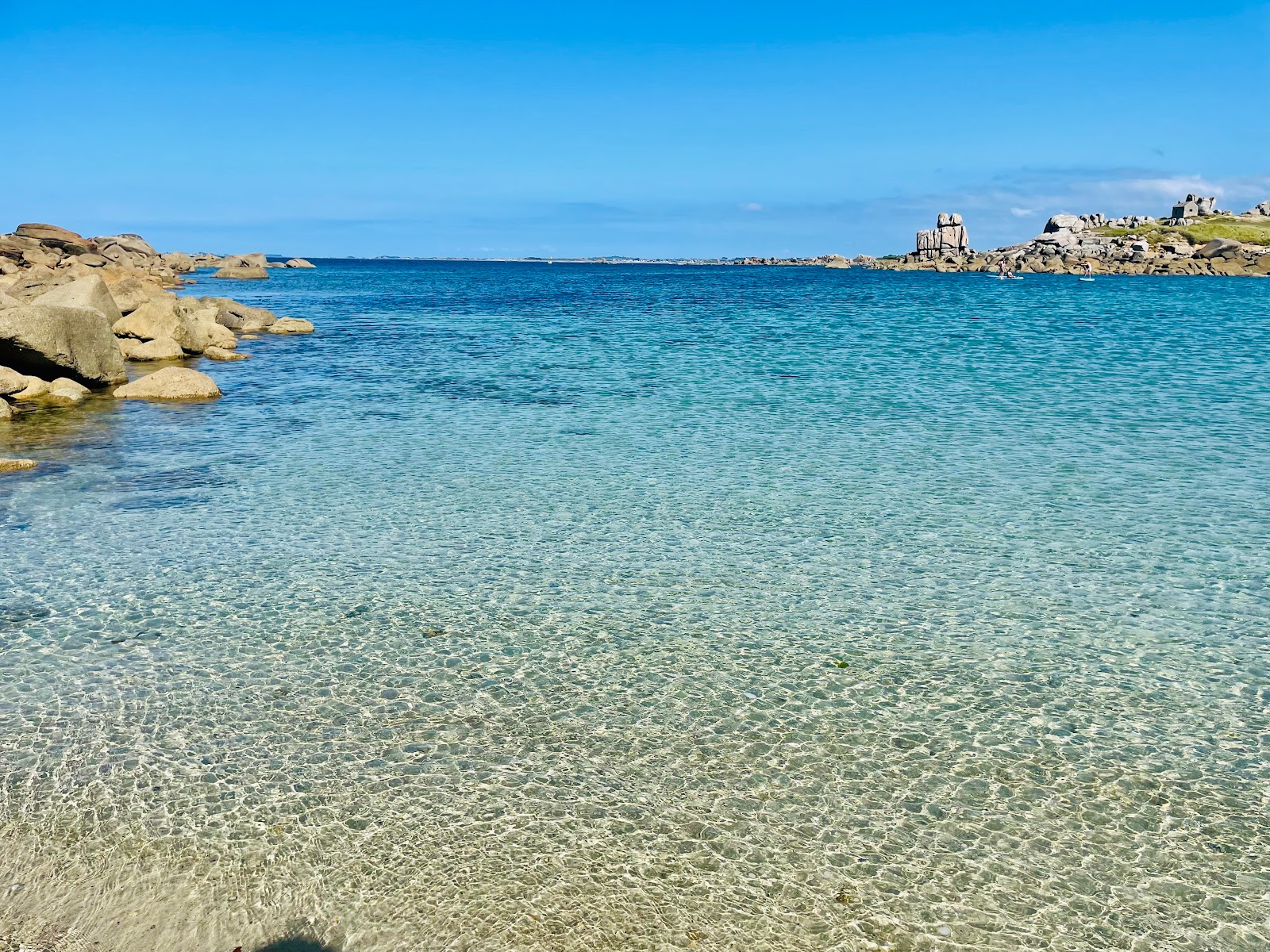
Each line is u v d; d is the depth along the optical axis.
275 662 10.97
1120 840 7.83
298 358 40.69
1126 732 9.56
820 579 13.79
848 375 35.19
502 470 20.23
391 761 8.89
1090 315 67.94
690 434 24.17
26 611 12.39
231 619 12.20
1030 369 36.81
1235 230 193.88
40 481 19.08
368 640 11.59
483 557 14.70
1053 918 6.93
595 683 10.52
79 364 29.94
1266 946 6.66
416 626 12.04
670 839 7.79
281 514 16.88
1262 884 7.31
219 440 23.28
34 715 9.67
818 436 23.92
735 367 37.88
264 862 7.45
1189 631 12.03
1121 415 26.62
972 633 11.95
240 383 32.97
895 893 7.17
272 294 94.12
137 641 11.50
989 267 190.38
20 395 28.20
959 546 15.28
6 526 16.02
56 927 6.76
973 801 8.34
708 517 16.81
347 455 21.70
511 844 7.70
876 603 12.91
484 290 109.88
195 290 89.88
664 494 18.33
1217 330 54.38
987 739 9.41
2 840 7.69
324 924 6.82
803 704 10.09
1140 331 54.09
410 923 6.83
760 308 77.88
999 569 14.23
